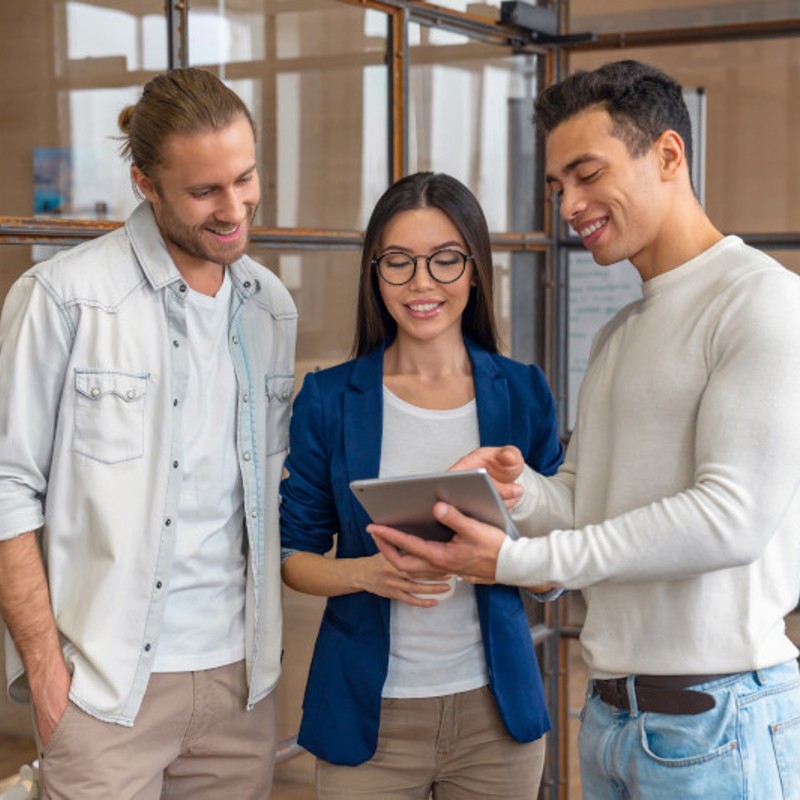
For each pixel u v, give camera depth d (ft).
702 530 4.98
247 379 6.43
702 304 5.32
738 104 11.61
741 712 5.29
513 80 11.64
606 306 12.25
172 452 6.09
